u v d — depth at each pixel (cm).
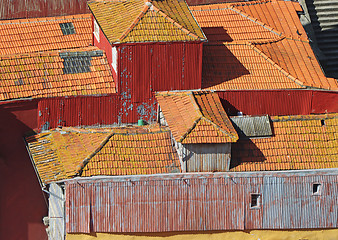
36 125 5494
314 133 5512
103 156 5097
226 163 5181
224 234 5184
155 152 5225
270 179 5166
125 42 5403
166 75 5597
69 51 5794
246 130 5431
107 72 5703
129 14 5681
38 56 5616
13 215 5447
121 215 4994
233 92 5672
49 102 5466
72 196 4916
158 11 5625
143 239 5075
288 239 5272
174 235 5112
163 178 5025
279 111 5784
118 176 4984
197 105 5344
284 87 5731
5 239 5441
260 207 5166
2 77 5422
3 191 5406
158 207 5041
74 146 5303
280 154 5356
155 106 5684
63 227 4941
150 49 5503
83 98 5534
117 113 5641
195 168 5147
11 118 5391
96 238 4991
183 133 5062
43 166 5203
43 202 5516
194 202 5091
